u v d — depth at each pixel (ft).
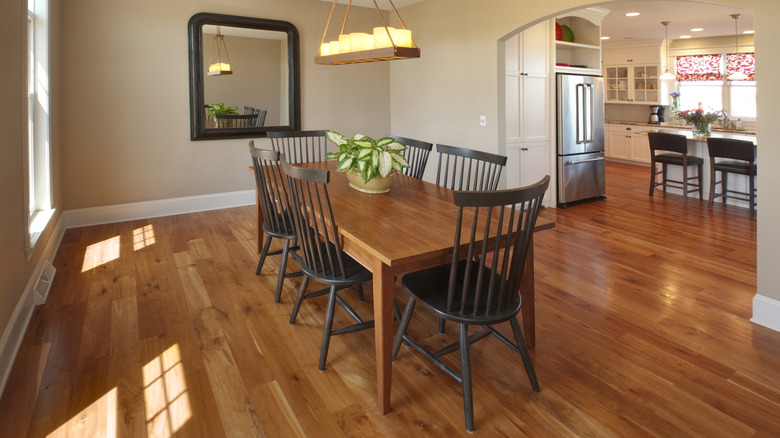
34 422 6.04
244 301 9.73
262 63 17.48
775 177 8.16
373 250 5.80
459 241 5.79
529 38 16.49
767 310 8.47
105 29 14.79
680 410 6.26
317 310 9.32
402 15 19.25
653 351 7.73
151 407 6.38
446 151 10.39
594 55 18.74
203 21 16.11
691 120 19.01
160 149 16.24
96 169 15.30
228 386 6.86
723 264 11.68
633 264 11.76
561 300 9.68
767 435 5.77
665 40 28.09
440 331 8.43
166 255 12.50
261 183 9.85
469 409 5.92
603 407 6.36
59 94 13.88
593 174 18.84
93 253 12.59
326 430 5.98
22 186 8.45
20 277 8.36
